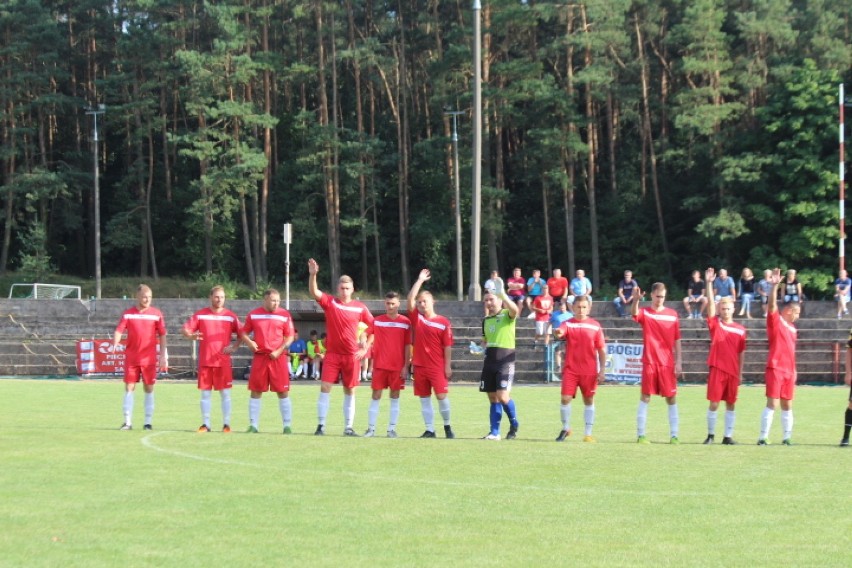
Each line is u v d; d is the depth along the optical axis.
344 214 67.75
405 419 20.31
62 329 40.09
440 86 60.47
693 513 9.61
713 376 15.80
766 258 55.72
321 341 34.84
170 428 17.47
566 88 60.66
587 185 65.12
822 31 58.34
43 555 7.75
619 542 8.39
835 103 54.28
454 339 35.56
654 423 19.86
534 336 36.25
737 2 64.06
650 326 15.85
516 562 7.70
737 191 57.91
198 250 67.06
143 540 8.27
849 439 16.78
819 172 53.97
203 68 60.31
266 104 64.56
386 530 8.74
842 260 43.88
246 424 18.78
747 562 7.77
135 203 66.88
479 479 11.47
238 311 42.50
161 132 72.31
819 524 9.16
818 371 33.78
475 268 36.31
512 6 57.81
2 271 64.75
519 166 68.62
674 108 58.75
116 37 68.88
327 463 12.59
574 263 67.62
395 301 16.22
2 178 69.88
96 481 10.98
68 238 73.56
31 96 68.00
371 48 60.72
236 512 9.41
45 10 68.12
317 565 7.56
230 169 59.50
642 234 65.06
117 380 34.22
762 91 60.94
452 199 63.59
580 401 25.66
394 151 70.31
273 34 71.94
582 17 58.88
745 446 15.31
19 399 24.84
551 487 10.97
